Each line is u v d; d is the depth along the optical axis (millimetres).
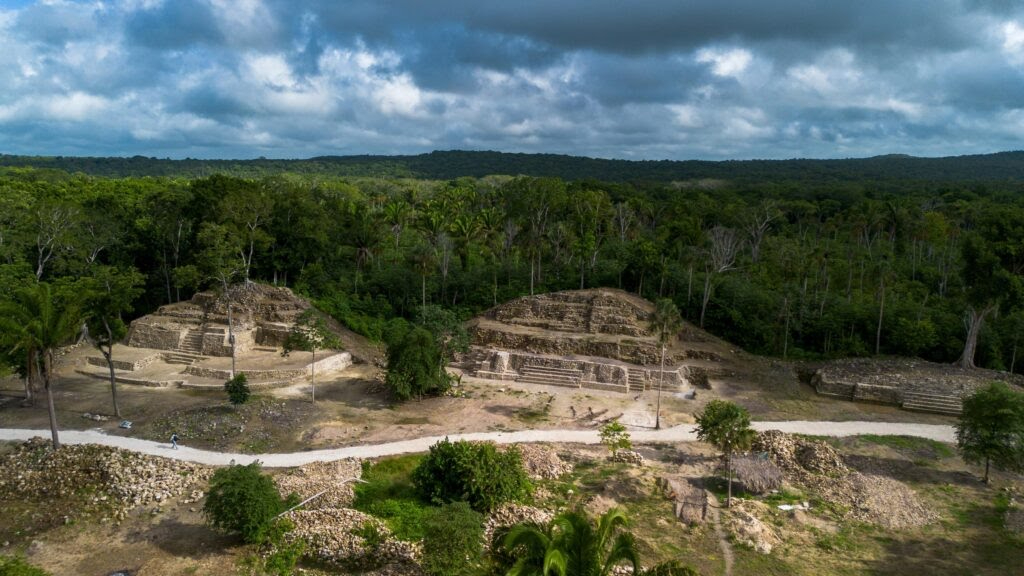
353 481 39469
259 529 32094
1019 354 65812
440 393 58094
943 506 37531
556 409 54750
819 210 140750
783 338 74000
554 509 36562
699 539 33500
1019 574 30484
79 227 77938
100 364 64250
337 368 67125
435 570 28109
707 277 76625
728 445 39344
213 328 68875
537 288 88875
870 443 47031
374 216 109188
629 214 110375
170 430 47125
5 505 36875
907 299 75938
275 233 89750
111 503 36844
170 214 84688
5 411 51094
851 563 31516
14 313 41219
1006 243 59688
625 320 72125
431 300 88562
